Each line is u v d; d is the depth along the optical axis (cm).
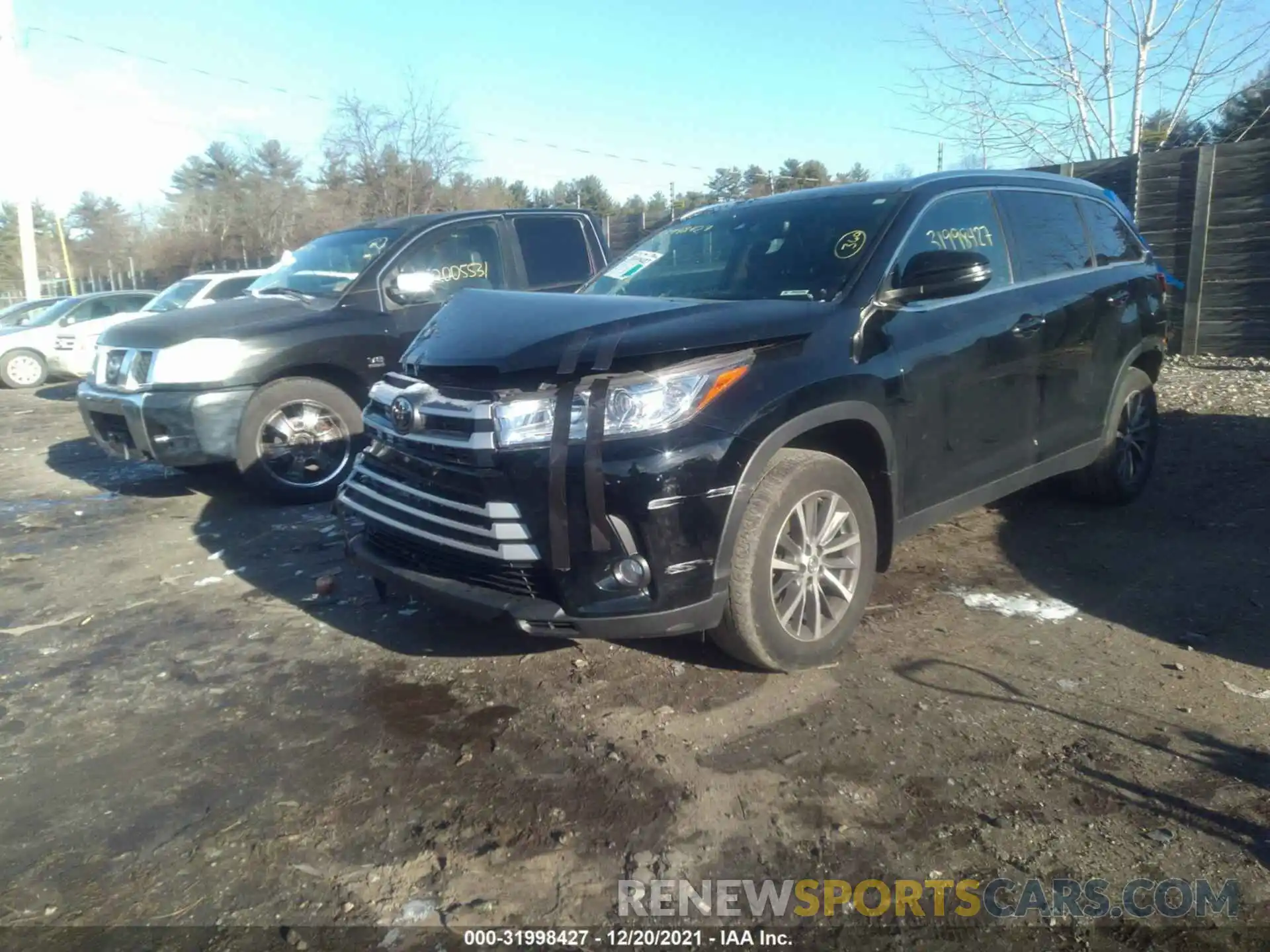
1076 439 517
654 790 303
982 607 441
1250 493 602
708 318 353
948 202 450
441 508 357
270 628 448
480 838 283
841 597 384
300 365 640
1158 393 912
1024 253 488
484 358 348
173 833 291
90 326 1590
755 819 287
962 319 430
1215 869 261
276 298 685
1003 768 310
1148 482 623
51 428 1085
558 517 325
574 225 768
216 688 388
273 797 308
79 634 450
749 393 341
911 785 301
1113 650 394
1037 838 275
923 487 416
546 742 334
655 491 322
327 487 664
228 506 666
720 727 339
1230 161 1030
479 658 405
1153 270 583
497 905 255
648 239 523
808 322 369
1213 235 1055
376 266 677
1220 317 1069
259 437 636
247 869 273
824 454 370
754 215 477
